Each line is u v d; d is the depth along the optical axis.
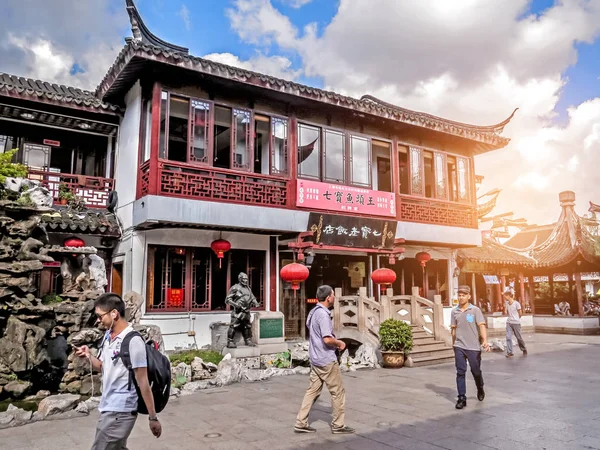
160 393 3.60
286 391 8.27
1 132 12.77
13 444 5.38
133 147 12.05
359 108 13.41
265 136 12.83
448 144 16.55
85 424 6.19
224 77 11.12
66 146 13.58
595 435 5.61
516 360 12.17
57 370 8.34
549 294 24.19
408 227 14.74
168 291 11.86
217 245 11.77
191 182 11.13
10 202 7.80
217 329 11.90
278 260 13.80
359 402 7.40
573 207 22.09
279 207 12.38
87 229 11.77
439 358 11.55
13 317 7.53
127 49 10.36
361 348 11.29
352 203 13.74
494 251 20.08
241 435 5.71
